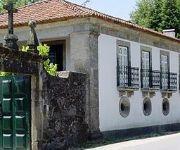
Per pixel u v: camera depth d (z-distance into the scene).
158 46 21.95
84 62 16.08
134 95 19.47
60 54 17.98
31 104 12.80
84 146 14.73
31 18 17.48
